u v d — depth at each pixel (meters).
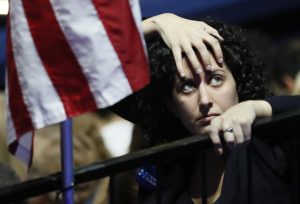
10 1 5.89
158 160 5.91
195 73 6.42
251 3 17.97
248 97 6.75
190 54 6.41
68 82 5.77
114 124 9.74
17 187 5.61
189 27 6.62
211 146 5.98
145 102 6.93
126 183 7.71
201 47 6.43
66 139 5.86
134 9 5.84
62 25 5.77
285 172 6.42
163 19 6.77
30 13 5.82
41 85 5.78
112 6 5.79
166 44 6.62
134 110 7.06
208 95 6.43
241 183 6.41
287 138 6.40
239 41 6.74
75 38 5.77
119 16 5.79
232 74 6.64
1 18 18.44
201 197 6.65
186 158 6.73
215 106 6.44
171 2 17.62
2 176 7.03
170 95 6.73
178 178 6.73
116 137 9.70
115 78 5.76
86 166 5.84
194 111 6.49
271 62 11.16
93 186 8.52
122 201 7.73
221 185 6.63
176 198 6.73
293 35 18.06
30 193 5.67
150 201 6.67
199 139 5.96
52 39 5.79
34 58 5.80
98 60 5.75
